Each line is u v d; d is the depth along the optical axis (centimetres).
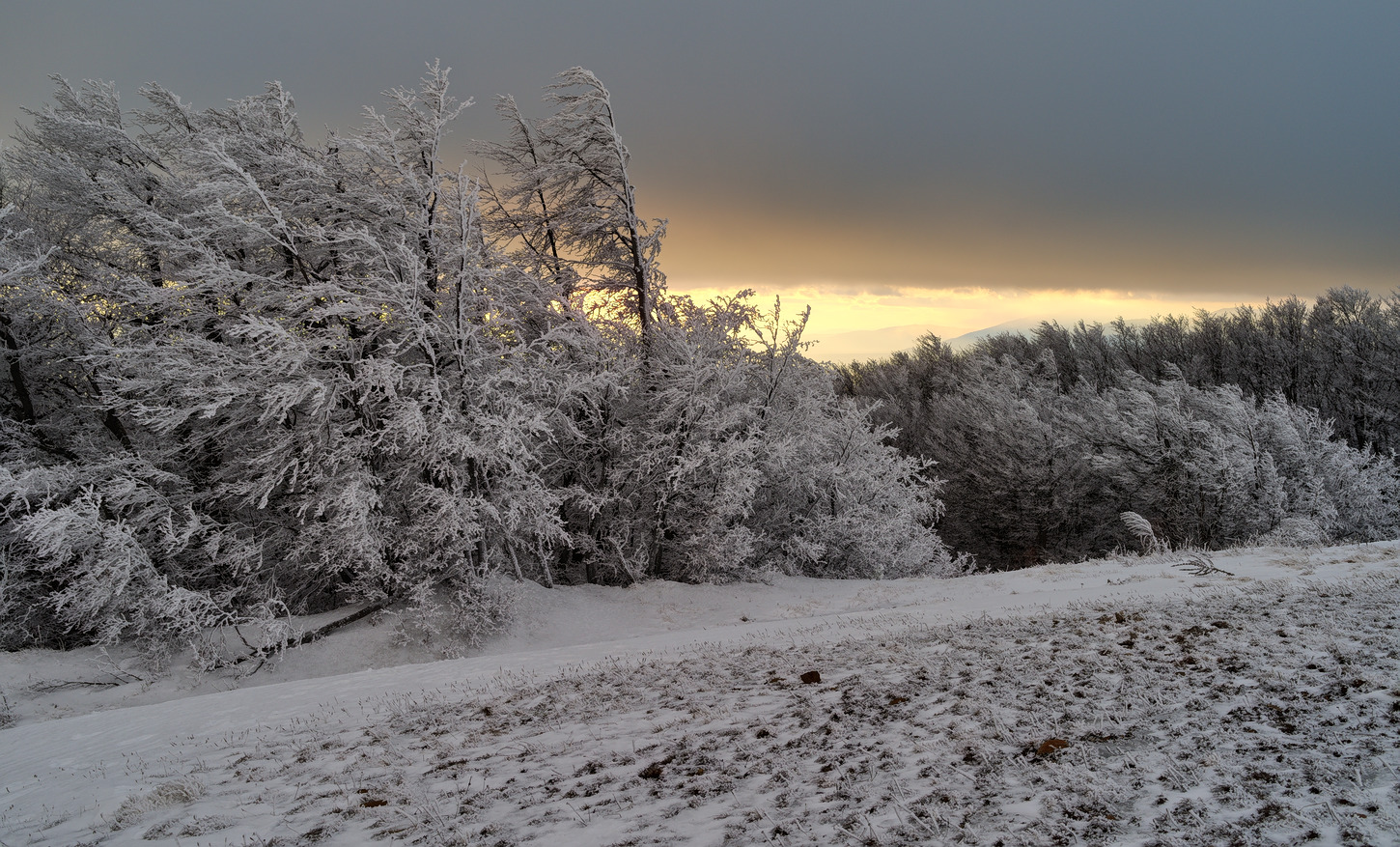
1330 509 2834
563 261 2391
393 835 436
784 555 2367
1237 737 451
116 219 1875
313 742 689
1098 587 1391
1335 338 4131
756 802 437
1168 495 3359
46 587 1753
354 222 1828
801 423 2316
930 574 2716
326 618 1792
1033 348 6084
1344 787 367
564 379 2002
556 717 700
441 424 1702
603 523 2239
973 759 466
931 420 5450
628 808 446
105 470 1675
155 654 1561
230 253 1934
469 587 1716
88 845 451
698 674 846
